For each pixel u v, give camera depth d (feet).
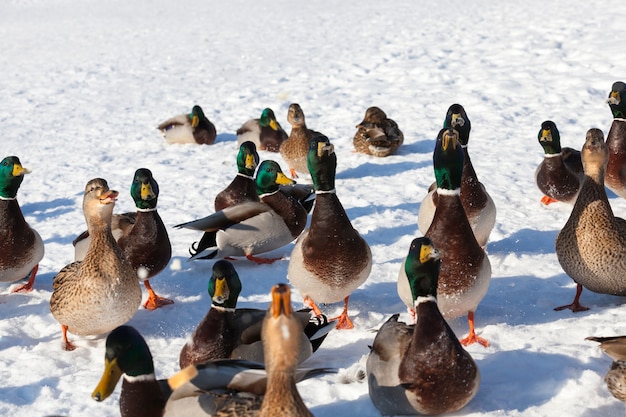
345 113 46.50
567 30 65.05
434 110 45.34
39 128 47.47
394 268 24.08
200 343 16.42
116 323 19.19
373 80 54.75
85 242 23.12
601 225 18.84
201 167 37.55
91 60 71.67
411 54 62.28
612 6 75.66
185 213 30.58
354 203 30.71
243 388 14.06
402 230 27.45
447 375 14.65
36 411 16.53
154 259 22.06
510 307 20.48
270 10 100.63
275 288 11.46
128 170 37.63
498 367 17.08
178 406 14.11
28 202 33.55
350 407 15.97
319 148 18.97
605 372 16.51
